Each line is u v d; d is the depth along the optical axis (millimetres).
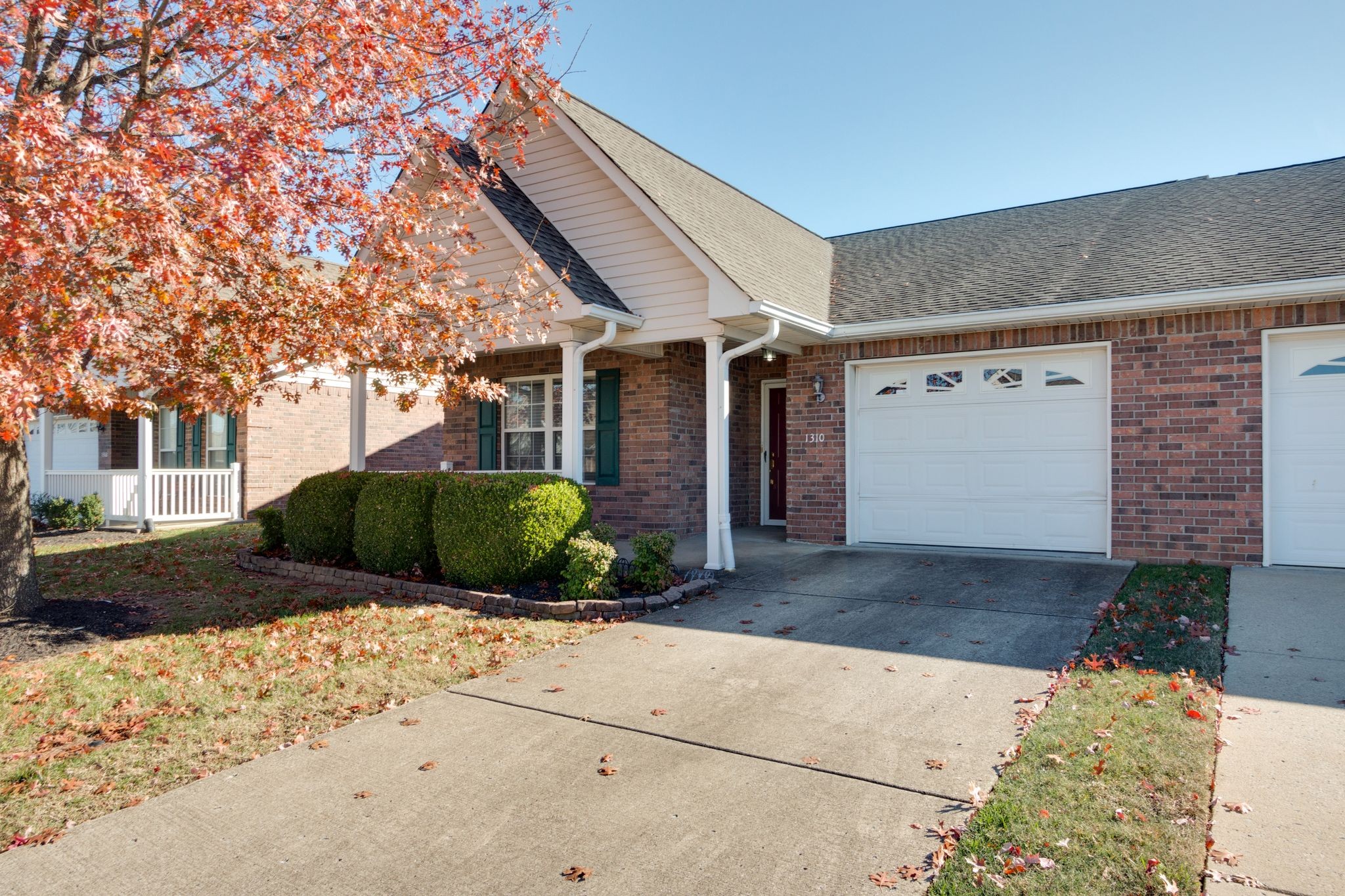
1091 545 9102
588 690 5098
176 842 3285
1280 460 8156
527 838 3252
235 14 5750
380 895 2865
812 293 10977
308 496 9602
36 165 4395
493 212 9391
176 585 8578
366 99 6578
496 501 7707
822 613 6887
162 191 4895
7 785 3826
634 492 11992
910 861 2992
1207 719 4184
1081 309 8594
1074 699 4559
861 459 10656
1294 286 7539
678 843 3182
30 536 6906
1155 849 2965
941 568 8719
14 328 4520
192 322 6074
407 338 6871
